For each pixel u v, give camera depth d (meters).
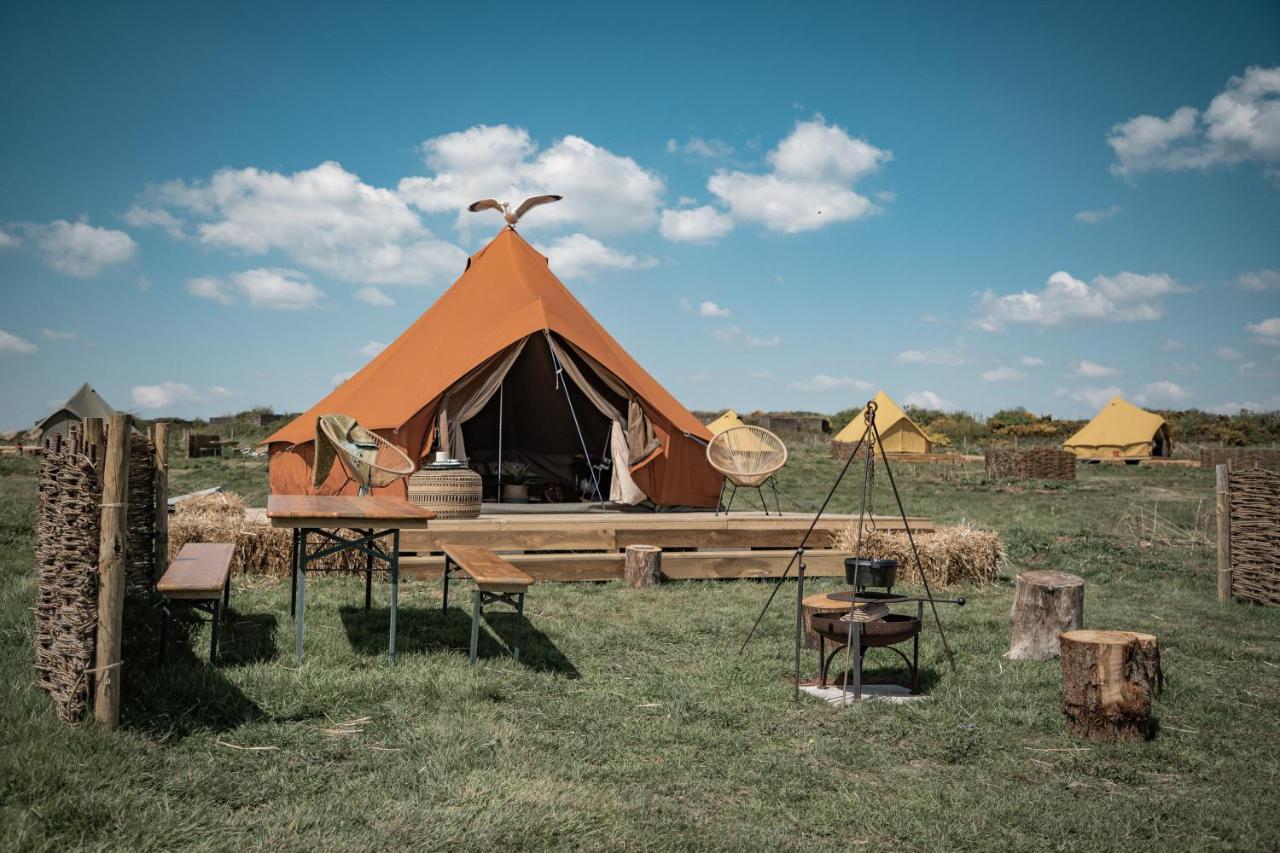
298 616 5.21
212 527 7.95
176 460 25.91
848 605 5.26
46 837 2.92
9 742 3.53
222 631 5.83
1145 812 3.67
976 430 43.25
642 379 11.87
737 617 7.10
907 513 16.03
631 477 10.92
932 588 8.81
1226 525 8.69
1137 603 8.42
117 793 3.27
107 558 3.78
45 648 4.12
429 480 9.12
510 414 14.64
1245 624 7.57
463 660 5.36
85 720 3.77
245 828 3.13
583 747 4.11
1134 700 4.52
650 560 8.41
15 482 17.61
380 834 3.12
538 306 10.92
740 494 18.89
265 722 4.16
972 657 6.11
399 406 10.21
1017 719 4.78
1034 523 14.89
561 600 7.61
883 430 30.16
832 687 5.35
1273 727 4.85
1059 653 6.06
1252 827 3.56
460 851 3.05
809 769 4.00
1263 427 41.38
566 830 3.24
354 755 3.85
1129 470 27.66
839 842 3.35
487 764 3.82
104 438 3.81
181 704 4.25
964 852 3.31
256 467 23.75
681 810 3.51
